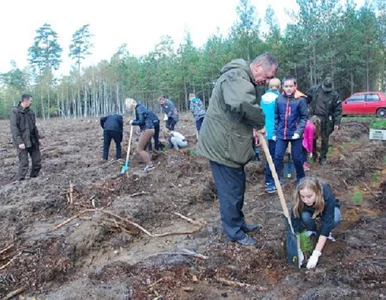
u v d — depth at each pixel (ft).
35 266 14.44
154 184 23.66
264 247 14.33
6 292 13.23
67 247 15.46
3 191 22.79
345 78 116.98
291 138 20.56
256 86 14.16
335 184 22.52
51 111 189.16
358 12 114.11
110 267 13.48
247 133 13.92
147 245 16.46
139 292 11.93
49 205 19.97
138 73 165.07
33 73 222.48
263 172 26.03
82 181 25.11
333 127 27.50
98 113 186.50
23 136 26.03
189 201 21.07
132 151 34.53
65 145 44.42
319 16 107.45
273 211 18.10
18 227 17.95
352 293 11.16
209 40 139.54
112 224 17.42
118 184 23.08
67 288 12.80
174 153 31.60
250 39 112.06
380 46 110.32
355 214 18.10
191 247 14.93
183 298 11.82
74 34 211.20
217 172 14.42
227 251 14.12
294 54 113.09
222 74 14.01
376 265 12.51
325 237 13.46
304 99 20.53
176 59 154.20
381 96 74.79
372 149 33.81
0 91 220.23
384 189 21.31
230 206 14.48
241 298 11.85
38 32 225.76
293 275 12.87
